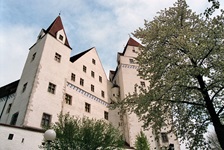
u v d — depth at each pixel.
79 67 28.02
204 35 11.45
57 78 22.16
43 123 17.75
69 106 22.30
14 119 18.45
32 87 18.75
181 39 11.07
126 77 32.75
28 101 17.66
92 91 27.92
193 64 10.94
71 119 14.44
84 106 24.75
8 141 13.91
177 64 11.73
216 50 10.29
